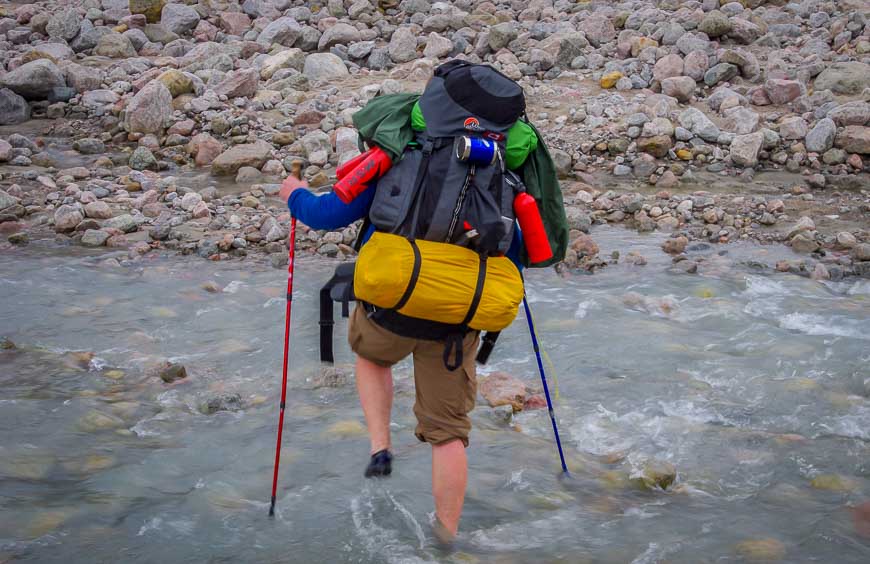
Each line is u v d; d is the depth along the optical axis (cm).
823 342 560
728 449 435
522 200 334
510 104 335
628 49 1225
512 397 488
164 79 1126
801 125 985
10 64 1212
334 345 567
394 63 1288
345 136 977
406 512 377
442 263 322
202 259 734
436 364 341
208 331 586
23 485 389
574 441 449
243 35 1427
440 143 329
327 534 360
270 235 772
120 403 479
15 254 732
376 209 329
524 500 389
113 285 666
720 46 1232
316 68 1246
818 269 699
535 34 1293
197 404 481
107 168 970
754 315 616
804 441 439
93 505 375
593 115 1065
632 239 793
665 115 1034
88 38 1352
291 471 411
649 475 402
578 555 346
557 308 629
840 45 1220
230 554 345
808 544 351
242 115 1073
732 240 787
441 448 351
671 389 501
